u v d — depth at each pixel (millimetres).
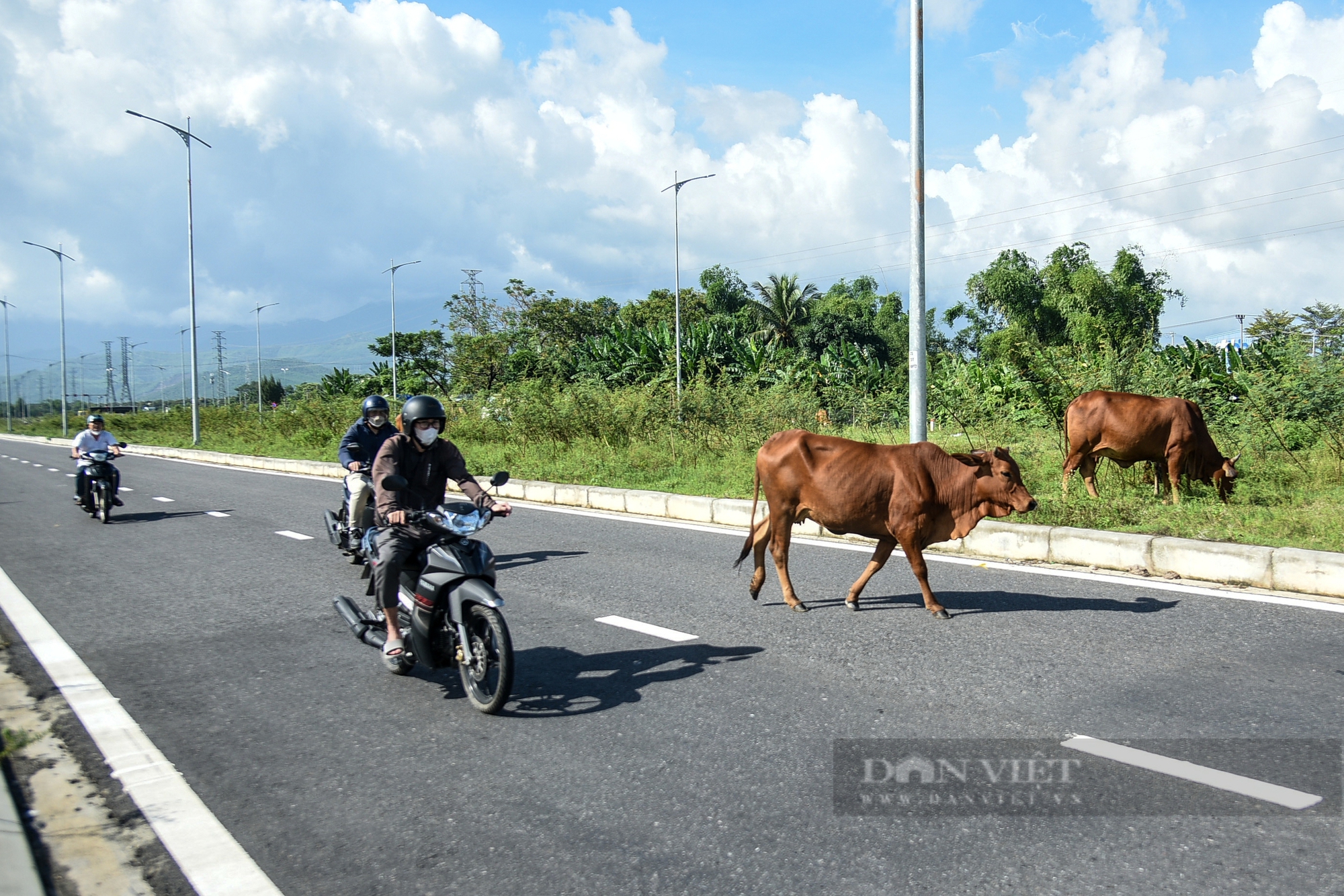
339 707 4922
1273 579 6859
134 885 3146
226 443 31891
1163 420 10055
